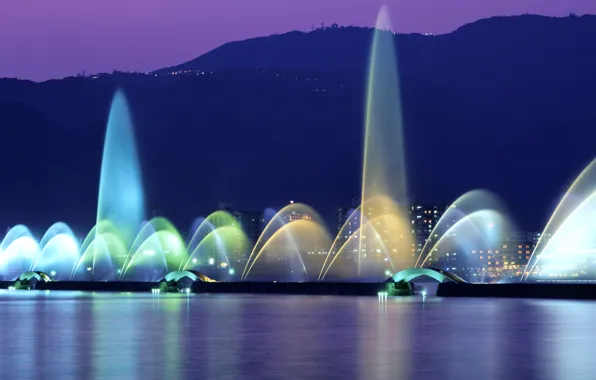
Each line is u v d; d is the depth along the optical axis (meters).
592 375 62.16
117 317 129.25
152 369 65.81
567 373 63.22
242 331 101.50
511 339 90.12
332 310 146.75
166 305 169.00
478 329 102.88
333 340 89.25
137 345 84.38
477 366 67.25
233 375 62.44
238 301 188.00
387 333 98.06
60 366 68.00
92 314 137.38
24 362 70.69
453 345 83.75
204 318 126.00
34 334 98.25
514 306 156.88
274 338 91.94
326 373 63.22
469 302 175.88
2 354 76.62
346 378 60.66
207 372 64.00
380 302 178.88
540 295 195.50
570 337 92.12
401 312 139.38
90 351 79.00
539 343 85.81
